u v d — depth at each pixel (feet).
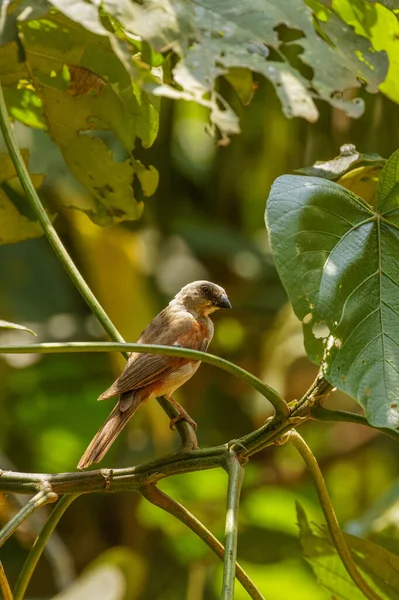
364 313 20.26
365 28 24.81
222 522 42.98
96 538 46.68
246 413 46.47
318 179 21.03
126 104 27.32
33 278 42.86
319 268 20.08
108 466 44.50
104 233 40.24
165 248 45.39
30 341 41.63
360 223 20.92
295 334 41.91
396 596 24.67
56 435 47.73
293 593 40.47
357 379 19.71
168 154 44.19
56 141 29.25
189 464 21.20
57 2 19.93
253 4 22.29
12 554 44.09
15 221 31.24
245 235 47.44
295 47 27.37
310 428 49.32
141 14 20.72
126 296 39.96
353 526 34.06
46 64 27.20
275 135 39.24
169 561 45.11
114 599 35.65
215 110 21.21
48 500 20.93
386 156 35.76
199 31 21.40
